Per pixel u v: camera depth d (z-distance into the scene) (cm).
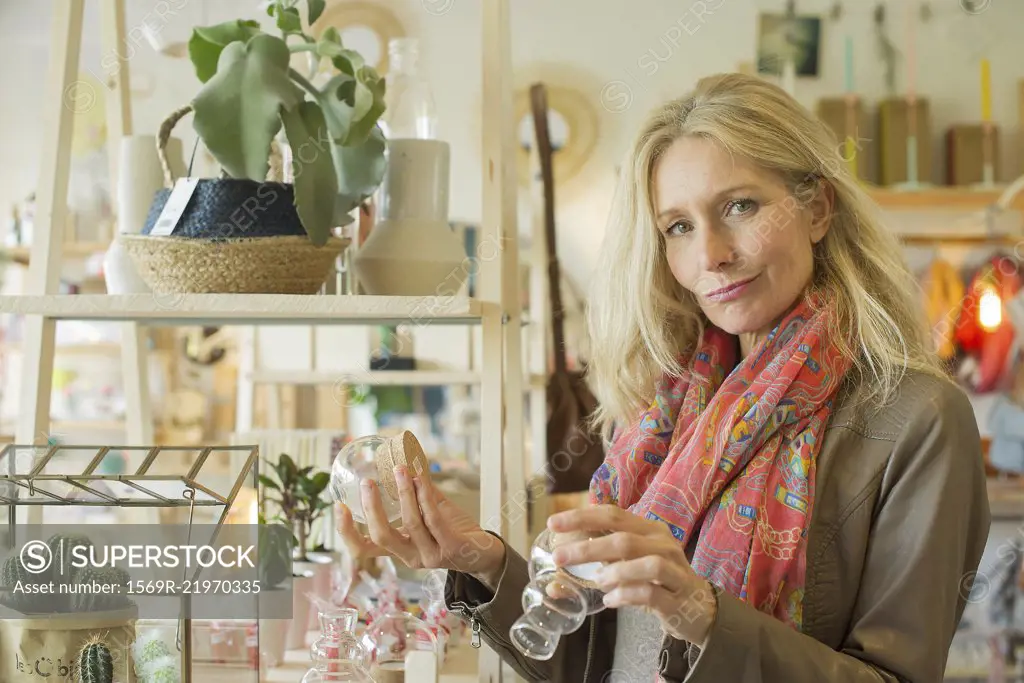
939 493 101
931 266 335
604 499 125
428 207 141
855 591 104
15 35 361
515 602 114
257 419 330
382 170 137
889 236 118
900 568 100
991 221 333
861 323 112
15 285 359
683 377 129
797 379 111
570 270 341
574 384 218
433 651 127
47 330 142
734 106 113
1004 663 318
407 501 106
